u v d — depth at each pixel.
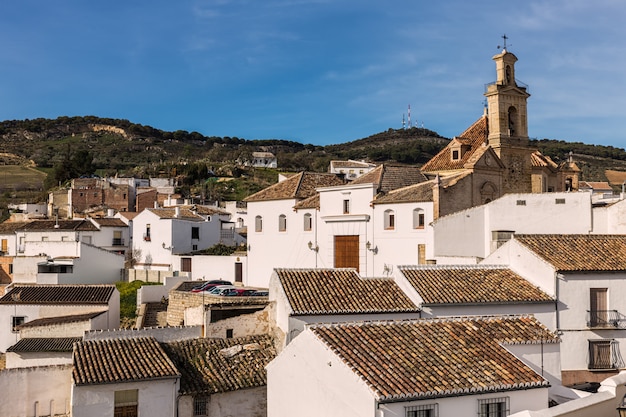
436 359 24.86
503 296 33.44
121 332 36.91
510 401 23.95
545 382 24.53
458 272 35.56
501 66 56.81
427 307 32.91
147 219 79.50
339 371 23.75
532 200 44.38
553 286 33.94
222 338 37.56
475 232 45.00
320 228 58.53
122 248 84.06
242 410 33.81
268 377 28.66
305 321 32.66
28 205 119.31
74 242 69.75
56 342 42.31
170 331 38.16
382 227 53.91
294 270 36.38
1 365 47.12
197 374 33.97
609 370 34.03
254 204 64.81
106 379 30.91
